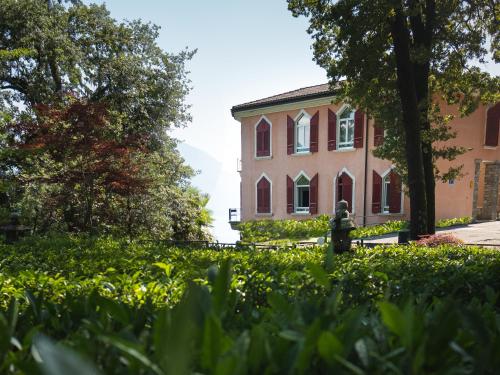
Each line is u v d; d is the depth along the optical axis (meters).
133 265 4.11
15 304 1.26
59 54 16.14
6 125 11.72
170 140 18.75
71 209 12.53
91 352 0.94
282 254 6.18
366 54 10.24
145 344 1.02
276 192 23.72
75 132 10.84
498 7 11.13
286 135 23.12
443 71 11.97
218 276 1.17
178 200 15.77
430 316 1.32
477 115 20.28
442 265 4.40
